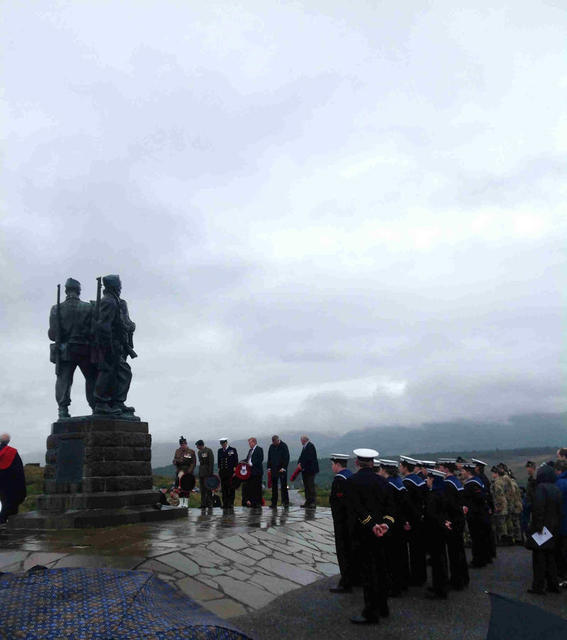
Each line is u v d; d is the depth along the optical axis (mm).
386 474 12250
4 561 11148
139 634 2428
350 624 9109
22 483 17688
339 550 11469
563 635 2283
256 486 22344
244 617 9469
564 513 11406
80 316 19734
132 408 20141
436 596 11023
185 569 10977
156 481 35031
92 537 13828
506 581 12641
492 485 19094
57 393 19500
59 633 2396
